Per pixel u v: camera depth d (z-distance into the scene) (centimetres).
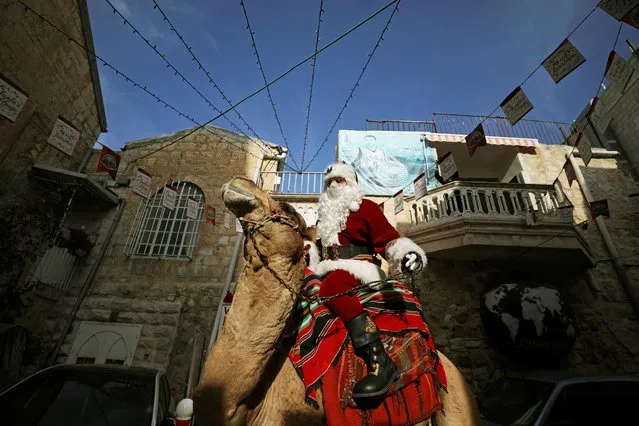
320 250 226
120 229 1066
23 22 880
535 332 775
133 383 448
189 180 1135
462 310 884
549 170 1134
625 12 342
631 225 1041
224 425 145
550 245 855
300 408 160
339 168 225
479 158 1264
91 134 1202
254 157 1182
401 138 1134
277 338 159
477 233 859
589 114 549
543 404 459
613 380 495
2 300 818
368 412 158
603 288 938
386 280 190
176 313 933
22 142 916
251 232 168
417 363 175
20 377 820
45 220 914
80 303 954
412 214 990
